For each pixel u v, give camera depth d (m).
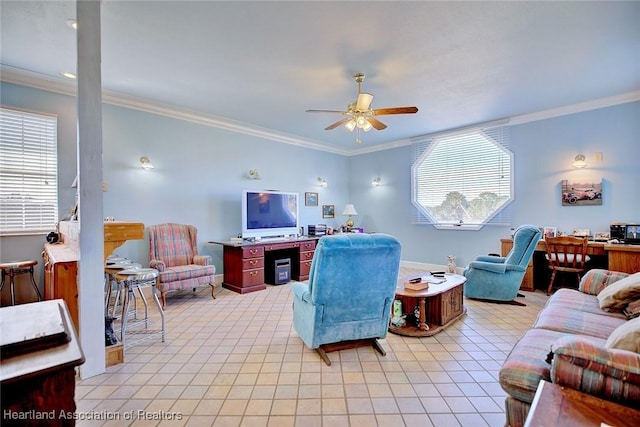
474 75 3.28
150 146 4.20
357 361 2.34
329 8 2.19
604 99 4.02
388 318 2.45
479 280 3.90
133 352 2.47
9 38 2.56
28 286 3.24
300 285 2.56
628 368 1.03
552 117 4.48
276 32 2.48
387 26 2.41
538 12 2.24
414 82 3.44
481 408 1.78
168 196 4.38
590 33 2.51
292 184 6.09
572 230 4.36
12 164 3.21
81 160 2.04
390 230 6.55
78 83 2.02
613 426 0.90
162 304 3.68
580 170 4.29
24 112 3.25
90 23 2.06
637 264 3.44
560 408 0.99
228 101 4.04
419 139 5.95
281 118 4.79
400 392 1.94
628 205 3.95
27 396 0.68
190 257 4.35
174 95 3.83
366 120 3.32
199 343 2.65
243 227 4.70
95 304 2.12
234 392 1.93
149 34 2.50
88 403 1.81
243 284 4.34
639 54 2.86
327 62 2.97
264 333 2.88
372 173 6.85
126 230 2.31
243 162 5.28
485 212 5.20
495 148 5.06
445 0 2.11
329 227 6.35
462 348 2.57
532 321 3.19
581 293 2.60
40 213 3.35
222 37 2.55
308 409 1.77
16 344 0.73
